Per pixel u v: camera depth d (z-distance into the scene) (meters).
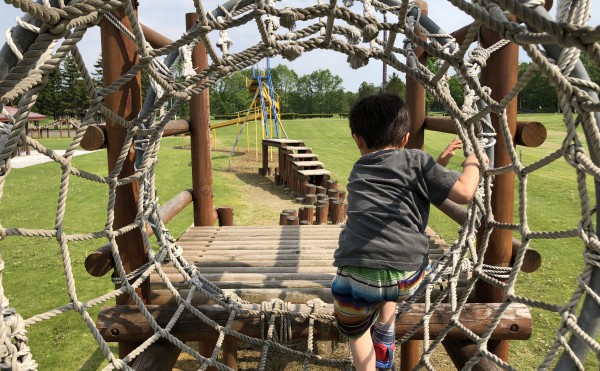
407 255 1.97
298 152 15.99
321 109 112.75
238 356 4.96
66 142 33.44
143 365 2.45
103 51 2.69
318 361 2.61
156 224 2.80
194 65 4.35
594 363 4.49
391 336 2.30
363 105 2.15
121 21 2.67
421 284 2.74
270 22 2.02
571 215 10.38
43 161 22.09
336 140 30.52
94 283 6.66
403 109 2.13
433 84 2.03
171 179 15.54
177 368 4.73
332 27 1.92
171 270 3.52
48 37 1.24
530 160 18.28
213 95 93.69
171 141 33.72
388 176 2.04
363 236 2.00
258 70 25.84
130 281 2.78
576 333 1.55
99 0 1.29
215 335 2.73
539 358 4.65
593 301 1.60
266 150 17.83
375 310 2.09
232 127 45.00
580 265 7.16
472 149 2.22
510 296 1.86
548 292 6.18
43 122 68.81
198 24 1.64
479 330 2.72
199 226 5.15
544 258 7.51
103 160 21.33
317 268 3.70
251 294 3.01
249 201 13.02
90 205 12.19
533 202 11.66
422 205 2.05
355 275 2.01
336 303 2.11
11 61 1.33
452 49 2.66
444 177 2.01
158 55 1.64
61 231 1.68
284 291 3.04
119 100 2.70
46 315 1.63
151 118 2.47
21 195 13.60
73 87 69.94
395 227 1.98
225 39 2.65
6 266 7.43
